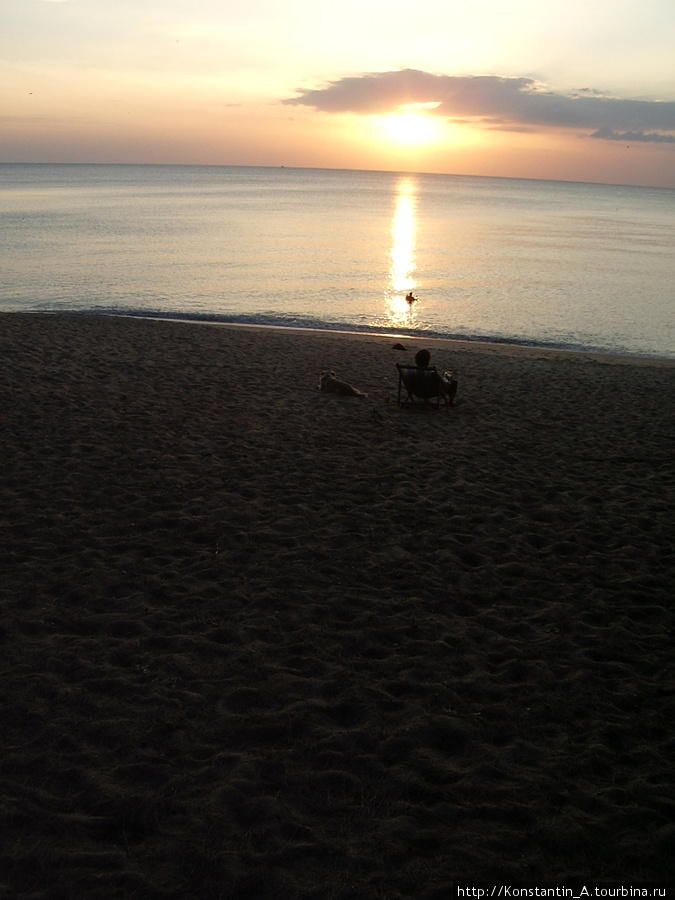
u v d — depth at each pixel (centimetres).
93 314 2142
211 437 896
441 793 336
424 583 554
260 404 1077
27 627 461
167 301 2509
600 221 8800
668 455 924
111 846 295
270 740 369
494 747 372
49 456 782
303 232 5531
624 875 293
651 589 561
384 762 356
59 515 639
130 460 792
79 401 1005
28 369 1157
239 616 492
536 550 628
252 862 289
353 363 1451
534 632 492
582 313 2573
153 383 1152
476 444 940
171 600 511
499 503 734
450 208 10888
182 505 682
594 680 436
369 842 304
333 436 937
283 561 580
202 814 314
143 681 413
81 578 532
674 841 310
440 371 1454
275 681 420
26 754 346
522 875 290
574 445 959
